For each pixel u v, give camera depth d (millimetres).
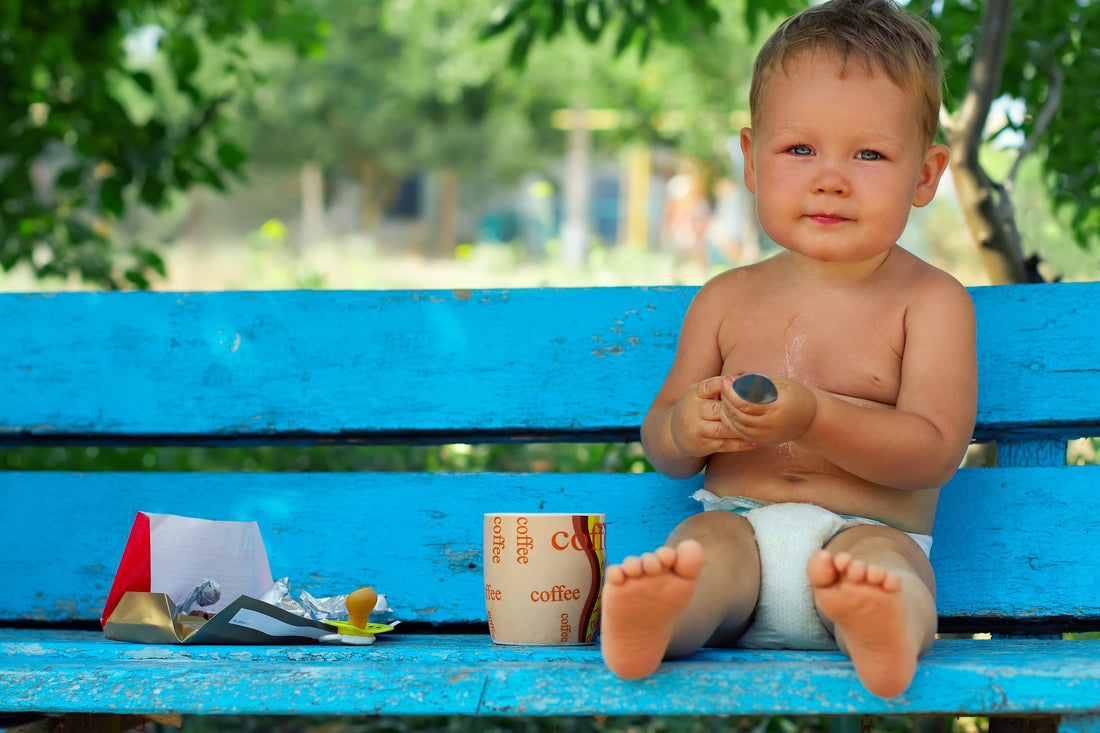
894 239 1543
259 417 1999
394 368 2000
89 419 2014
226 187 4238
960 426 1496
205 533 1578
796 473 1562
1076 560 1807
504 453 3855
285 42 4902
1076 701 1179
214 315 2029
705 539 1429
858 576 1090
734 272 1748
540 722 2451
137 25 4406
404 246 29188
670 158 25812
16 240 4023
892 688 1145
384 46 22984
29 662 1317
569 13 3965
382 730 2459
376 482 1957
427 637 1684
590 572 1475
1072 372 1875
